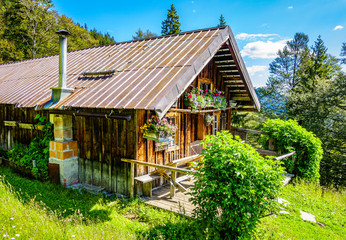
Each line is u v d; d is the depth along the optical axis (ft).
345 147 57.31
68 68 31.35
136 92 19.62
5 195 17.44
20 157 28.09
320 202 24.39
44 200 19.24
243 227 13.88
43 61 41.11
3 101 27.45
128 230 15.43
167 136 20.10
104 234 13.79
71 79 27.12
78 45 108.88
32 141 27.22
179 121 26.45
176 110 22.75
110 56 30.91
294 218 19.65
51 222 14.29
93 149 23.47
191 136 29.14
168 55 24.77
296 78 88.22
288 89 79.97
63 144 23.36
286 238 16.21
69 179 23.91
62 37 22.94
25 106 24.43
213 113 32.73
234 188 14.15
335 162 56.44
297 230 17.67
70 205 18.62
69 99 22.41
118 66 26.45
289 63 90.12
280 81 87.04
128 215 17.97
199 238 14.02
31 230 12.92
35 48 94.79
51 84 27.81
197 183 15.56
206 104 27.99
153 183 23.63
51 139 24.97
